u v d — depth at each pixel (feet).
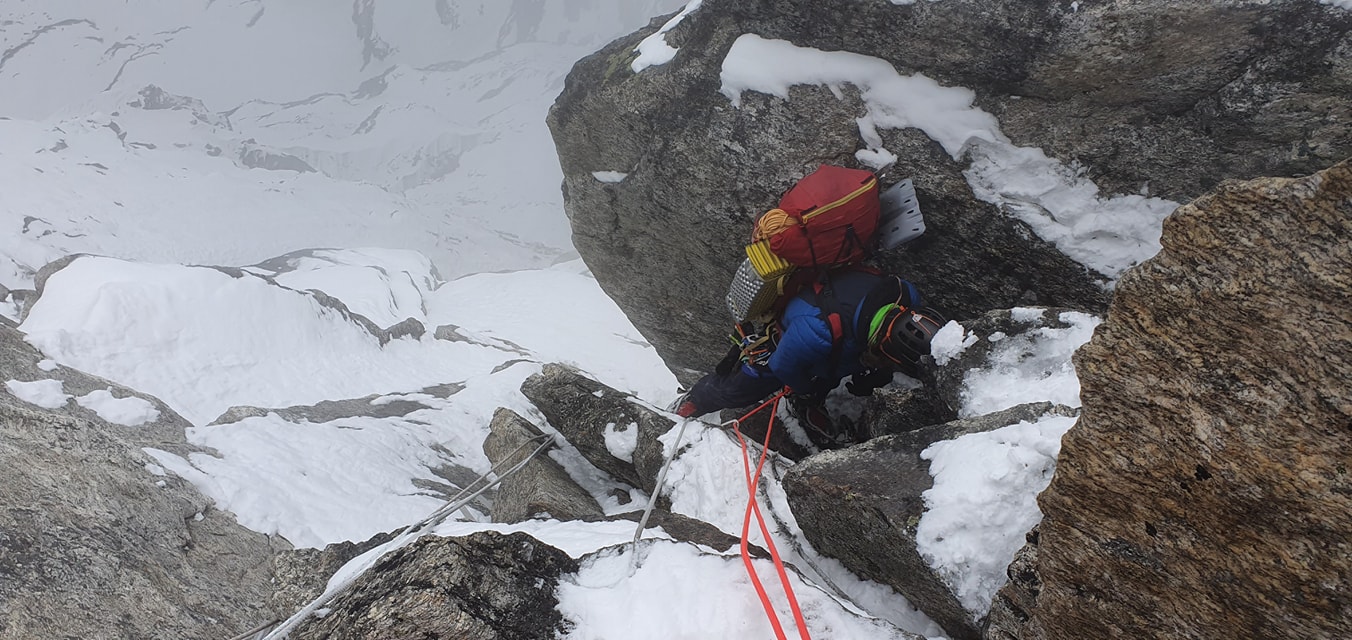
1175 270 6.56
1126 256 15.08
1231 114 13.23
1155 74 13.44
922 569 10.42
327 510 24.26
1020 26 13.88
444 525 13.79
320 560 13.96
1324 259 5.84
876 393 15.83
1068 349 13.16
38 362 32.71
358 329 69.72
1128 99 13.97
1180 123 13.83
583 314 105.70
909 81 15.60
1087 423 7.20
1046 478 10.07
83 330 48.24
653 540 10.17
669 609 9.11
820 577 12.50
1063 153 14.93
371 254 134.41
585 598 9.37
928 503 10.61
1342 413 5.80
